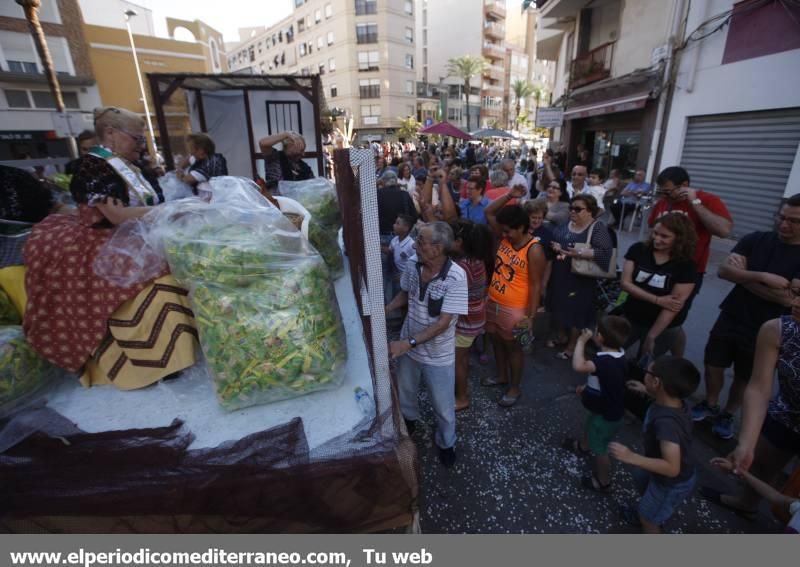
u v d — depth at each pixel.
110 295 1.31
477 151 23.28
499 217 2.94
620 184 9.77
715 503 2.33
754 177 6.68
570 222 3.63
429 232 2.15
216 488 1.10
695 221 3.07
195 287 1.30
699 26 7.45
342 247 2.89
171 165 5.22
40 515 1.09
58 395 1.38
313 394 1.39
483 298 2.89
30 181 1.80
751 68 6.53
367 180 1.12
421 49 53.81
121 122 1.75
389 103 38.84
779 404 1.98
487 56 54.34
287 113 6.07
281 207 2.07
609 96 10.73
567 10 13.05
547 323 4.72
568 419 3.06
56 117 7.16
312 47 42.28
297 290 1.34
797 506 1.57
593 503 2.35
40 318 1.32
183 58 25.23
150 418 1.29
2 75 17.81
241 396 1.28
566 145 14.89
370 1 36.62
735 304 2.66
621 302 3.16
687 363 1.92
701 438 2.80
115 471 1.10
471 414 3.14
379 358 1.25
